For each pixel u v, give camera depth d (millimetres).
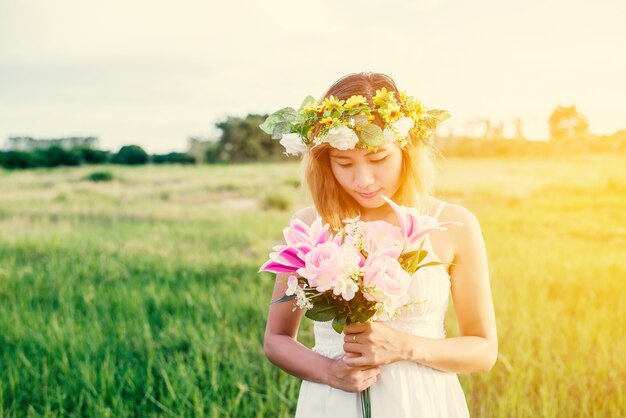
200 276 6609
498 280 6020
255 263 7082
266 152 15117
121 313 5203
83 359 4188
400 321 1753
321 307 1554
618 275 5918
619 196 8539
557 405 3266
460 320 1819
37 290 6117
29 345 4523
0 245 8367
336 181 1914
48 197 11805
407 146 1800
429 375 1762
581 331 4324
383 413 1712
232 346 4332
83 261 7402
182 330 4645
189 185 12789
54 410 3551
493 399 3457
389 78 1871
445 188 10023
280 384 3623
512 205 8969
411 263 1555
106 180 13109
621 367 3713
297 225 1655
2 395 3607
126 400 3594
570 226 7848
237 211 11039
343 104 1728
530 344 4141
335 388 1753
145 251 7918
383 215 1914
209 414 3262
